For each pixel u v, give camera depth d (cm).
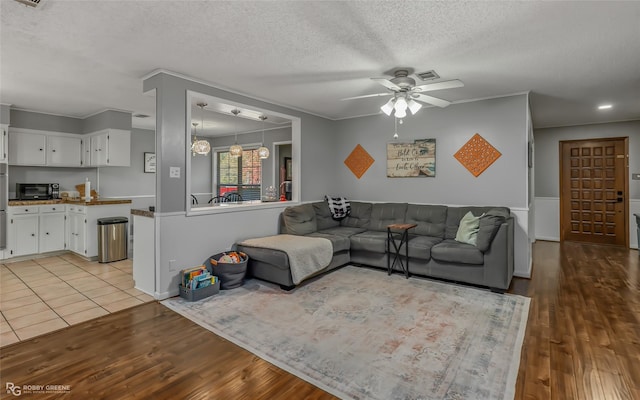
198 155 830
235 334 259
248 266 397
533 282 391
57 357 226
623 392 186
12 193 533
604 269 450
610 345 239
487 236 346
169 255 340
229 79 362
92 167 624
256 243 389
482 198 445
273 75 350
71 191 589
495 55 293
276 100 454
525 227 412
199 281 338
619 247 596
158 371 210
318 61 309
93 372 208
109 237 482
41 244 512
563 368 211
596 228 630
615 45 271
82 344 244
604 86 385
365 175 555
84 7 214
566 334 257
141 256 358
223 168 846
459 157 461
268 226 464
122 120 536
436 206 464
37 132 530
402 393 188
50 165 545
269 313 299
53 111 534
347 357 226
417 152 499
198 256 369
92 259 496
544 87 390
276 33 252
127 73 344
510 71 334
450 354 229
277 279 366
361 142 559
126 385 195
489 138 436
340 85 383
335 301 327
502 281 347
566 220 659
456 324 275
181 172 350
